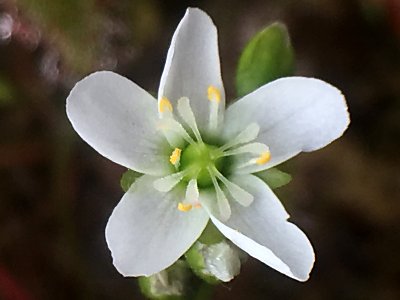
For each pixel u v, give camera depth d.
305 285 0.05
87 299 0.05
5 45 0.05
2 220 0.05
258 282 0.05
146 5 0.05
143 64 0.05
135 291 0.05
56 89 0.05
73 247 0.05
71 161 0.05
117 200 0.05
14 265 0.05
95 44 0.05
